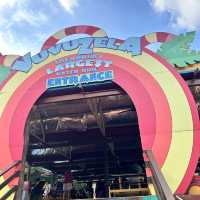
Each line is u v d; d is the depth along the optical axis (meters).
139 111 12.81
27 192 13.49
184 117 12.20
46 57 15.10
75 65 14.51
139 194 14.75
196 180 11.23
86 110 16.69
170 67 13.28
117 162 23.58
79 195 23.67
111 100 15.77
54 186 24.61
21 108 14.45
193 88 14.59
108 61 14.16
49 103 14.84
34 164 23.28
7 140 13.98
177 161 11.59
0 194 12.79
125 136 18.94
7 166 12.60
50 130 18.16
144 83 13.28
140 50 13.99
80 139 19.23
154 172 9.74
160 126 12.30
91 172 25.39
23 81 14.97
